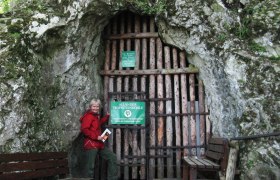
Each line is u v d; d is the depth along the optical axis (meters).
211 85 3.40
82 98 3.51
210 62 3.36
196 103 3.61
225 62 3.16
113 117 3.69
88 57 3.58
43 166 2.74
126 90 3.77
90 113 3.32
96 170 3.61
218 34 3.33
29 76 2.88
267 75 2.93
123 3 3.57
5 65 2.76
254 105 2.88
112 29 3.94
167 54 3.77
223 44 3.25
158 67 3.75
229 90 3.12
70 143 3.36
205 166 2.71
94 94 3.68
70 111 3.38
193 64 3.66
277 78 2.89
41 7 3.31
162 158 3.58
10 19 3.08
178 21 3.50
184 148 3.53
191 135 3.53
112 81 3.82
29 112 2.81
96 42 3.70
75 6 3.35
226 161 2.69
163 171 3.56
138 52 3.85
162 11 3.56
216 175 3.09
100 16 3.57
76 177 3.33
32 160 2.63
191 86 3.63
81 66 3.49
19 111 2.72
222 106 3.22
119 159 3.61
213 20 3.39
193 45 3.49
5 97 2.68
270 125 2.77
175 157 3.60
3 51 2.82
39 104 2.98
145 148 3.61
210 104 3.47
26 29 3.02
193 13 3.45
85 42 3.52
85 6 3.38
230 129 3.09
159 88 3.70
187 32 3.52
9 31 2.95
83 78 3.52
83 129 3.26
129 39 3.90
